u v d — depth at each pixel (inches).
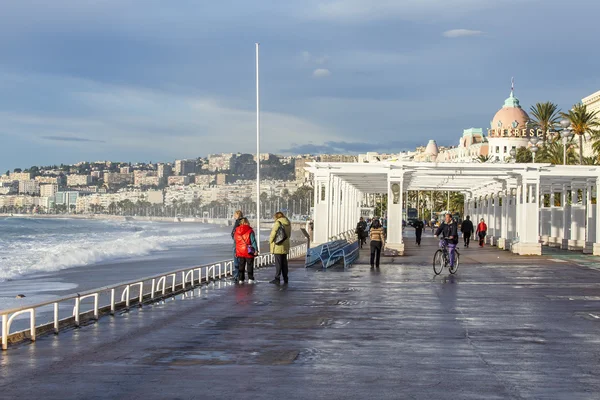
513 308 613.6
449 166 1424.7
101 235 4335.6
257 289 783.7
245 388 316.2
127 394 304.2
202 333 475.2
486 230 1991.9
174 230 6102.4
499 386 320.5
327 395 303.1
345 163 1462.8
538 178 1423.5
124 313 581.6
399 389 314.3
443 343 437.4
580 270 1051.3
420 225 1924.2
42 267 1542.8
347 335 467.5
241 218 871.1
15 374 345.1
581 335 469.4
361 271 1042.7
